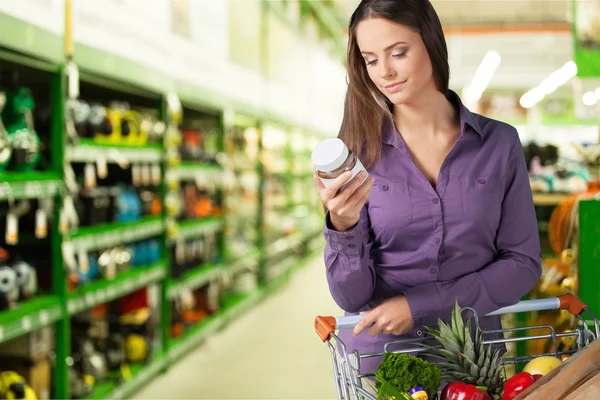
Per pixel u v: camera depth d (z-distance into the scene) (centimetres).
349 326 160
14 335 330
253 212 826
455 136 174
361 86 172
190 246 616
